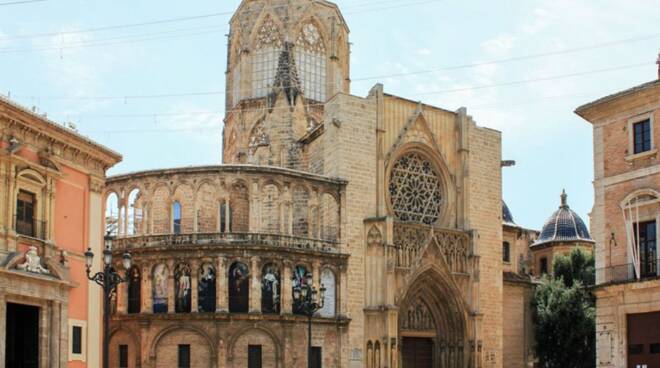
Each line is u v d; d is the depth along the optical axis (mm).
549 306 88188
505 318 87938
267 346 65938
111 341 68562
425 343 76750
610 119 54656
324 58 96312
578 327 86938
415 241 74875
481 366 76312
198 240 66812
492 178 82875
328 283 70125
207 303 66062
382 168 74688
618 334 51250
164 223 74625
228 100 99000
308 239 69375
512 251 96938
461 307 76625
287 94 85250
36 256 47469
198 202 72188
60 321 49281
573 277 92875
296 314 67188
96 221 54156
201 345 65000
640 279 50000
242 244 66125
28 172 47594
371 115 75250
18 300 46000
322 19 96500
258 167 68875
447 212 79688
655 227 50781
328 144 74500
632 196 52125
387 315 70500
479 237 80312
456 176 80625
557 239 103062
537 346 89250
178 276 66812
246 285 66500
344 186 72312
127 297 68000
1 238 45219
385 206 74812
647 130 52250
